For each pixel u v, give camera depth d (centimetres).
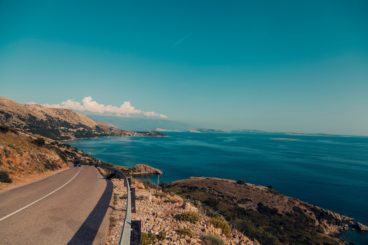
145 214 1030
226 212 2866
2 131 3064
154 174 7331
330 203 4988
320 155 15188
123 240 478
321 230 3164
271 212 3447
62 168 3628
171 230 847
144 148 16925
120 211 1053
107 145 18975
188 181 5316
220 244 800
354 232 3369
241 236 1081
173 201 1382
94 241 684
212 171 8550
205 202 3253
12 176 1953
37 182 1861
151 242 719
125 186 1841
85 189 1616
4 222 787
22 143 3111
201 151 15812
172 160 11006
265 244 1273
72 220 862
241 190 4409
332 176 8044
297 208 3725
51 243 642
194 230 894
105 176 2672
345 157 14312
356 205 4850
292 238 2550
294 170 9144
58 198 1243
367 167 10288
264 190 4522
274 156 13912
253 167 9650
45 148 3994
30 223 795
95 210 1033
